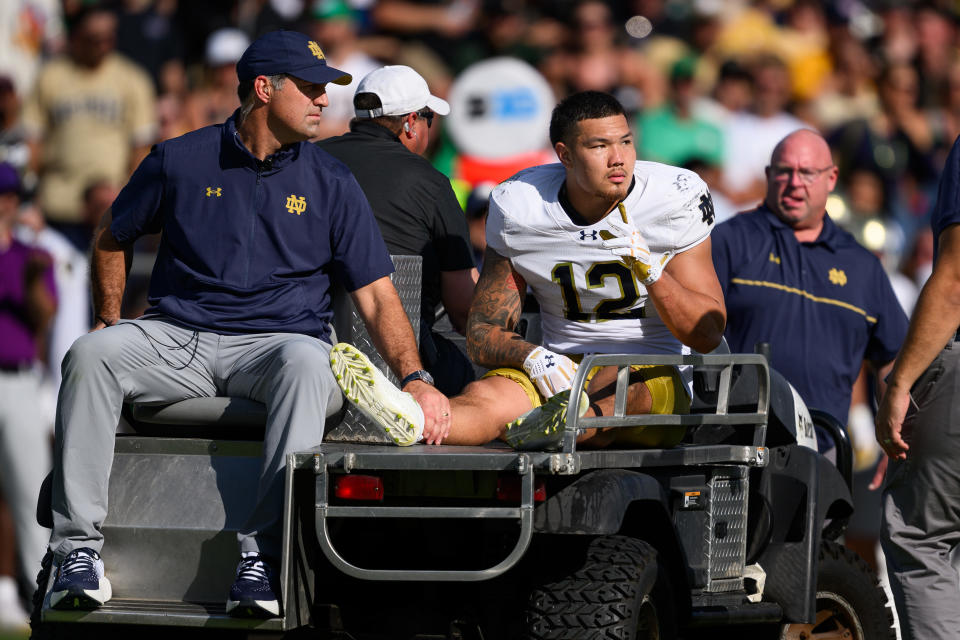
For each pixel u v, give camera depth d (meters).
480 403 20.89
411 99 25.25
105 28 47.38
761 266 29.00
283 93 20.67
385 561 20.80
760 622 22.11
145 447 20.06
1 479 36.16
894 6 61.19
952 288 20.75
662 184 21.50
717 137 49.84
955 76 59.19
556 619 18.89
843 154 46.34
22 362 35.88
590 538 19.89
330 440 21.33
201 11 53.41
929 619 21.81
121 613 18.98
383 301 21.05
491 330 21.72
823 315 28.88
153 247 39.09
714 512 21.34
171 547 19.58
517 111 41.44
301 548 19.02
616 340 22.09
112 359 19.98
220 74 50.69
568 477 19.23
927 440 21.48
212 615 18.83
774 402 23.17
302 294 20.94
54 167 46.84
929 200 53.25
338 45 50.34
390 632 20.48
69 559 19.36
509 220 21.80
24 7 51.09
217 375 20.56
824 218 29.58
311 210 20.94
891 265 42.41
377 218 24.00
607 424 18.97
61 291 38.88
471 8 56.53
